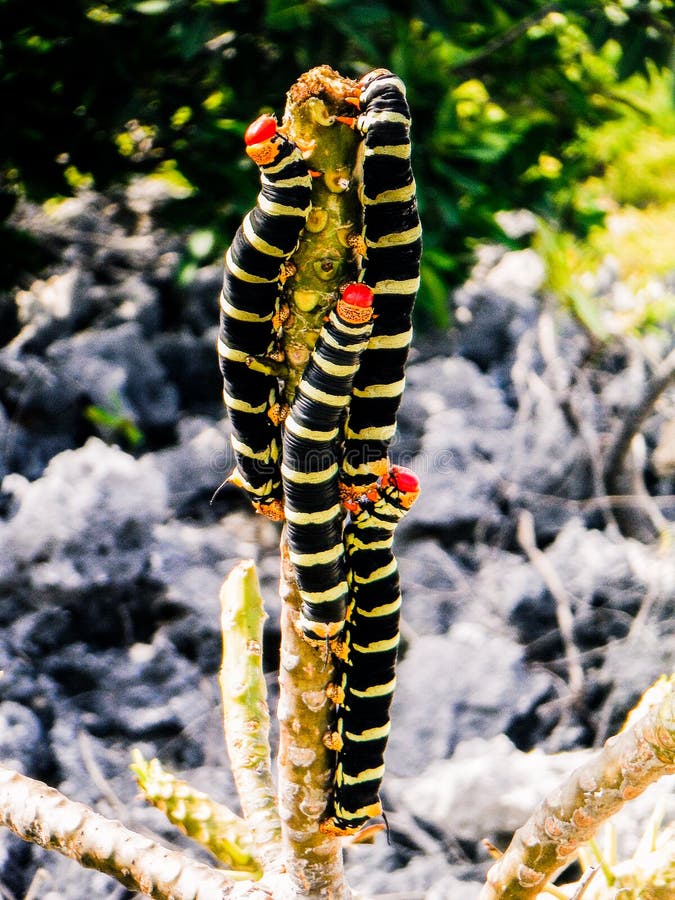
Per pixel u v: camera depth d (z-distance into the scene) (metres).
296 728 0.41
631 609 0.93
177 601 0.88
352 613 0.39
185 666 0.84
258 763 0.50
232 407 0.36
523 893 0.42
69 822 0.43
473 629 0.87
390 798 0.74
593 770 0.38
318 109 0.33
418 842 0.71
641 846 0.44
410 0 0.96
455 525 1.02
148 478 0.89
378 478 0.36
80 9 1.02
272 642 0.89
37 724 0.77
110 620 0.87
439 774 0.73
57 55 1.03
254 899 0.42
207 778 0.75
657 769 0.36
